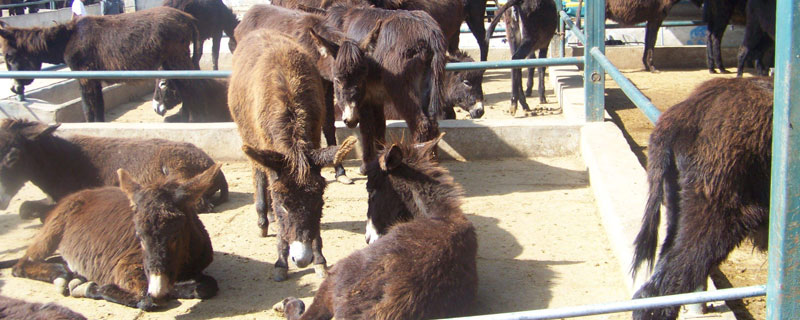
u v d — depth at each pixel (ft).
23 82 36.01
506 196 22.25
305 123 16.15
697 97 12.32
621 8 41.37
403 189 15.84
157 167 20.79
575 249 17.79
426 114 21.09
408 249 13.14
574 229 19.17
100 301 15.76
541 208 20.99
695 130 11.96
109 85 39.96
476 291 13.89
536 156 26.66
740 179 11.50
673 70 43.70
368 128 22.47
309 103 17.02
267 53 18.03
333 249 18.31
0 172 19.65
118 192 17.16
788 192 8.41
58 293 16.20
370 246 13.56
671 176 12.35
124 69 33.42
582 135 26.00
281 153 14.89
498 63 26.04
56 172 20.66
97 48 33.32
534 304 14.79
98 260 15.88
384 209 16.15
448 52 31.55
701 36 48.11
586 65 26.40
